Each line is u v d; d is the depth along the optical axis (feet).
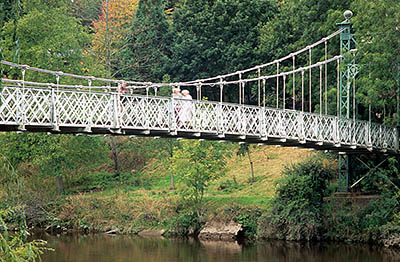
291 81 145.07
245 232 118.42
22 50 133.69
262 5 180.75
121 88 88.94
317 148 110.63
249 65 175.11
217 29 179.63
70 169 148.36
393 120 115.14
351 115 120.67
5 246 44.60
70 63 142.41
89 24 240.32
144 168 160.35
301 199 114.32
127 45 189.06
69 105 74.33
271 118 95.91
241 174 144.97
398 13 103.09
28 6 141.59
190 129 84.07
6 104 68.44
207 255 101.24
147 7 192.34
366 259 95.96
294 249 105.70
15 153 136.36
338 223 112.78
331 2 133.69
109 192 143.54
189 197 129.70
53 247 110.11
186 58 183.52
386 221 109.50
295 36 156.66
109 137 159.74
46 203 136.05
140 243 114.52
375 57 102.22
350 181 120.06
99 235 125.39
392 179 117.08
